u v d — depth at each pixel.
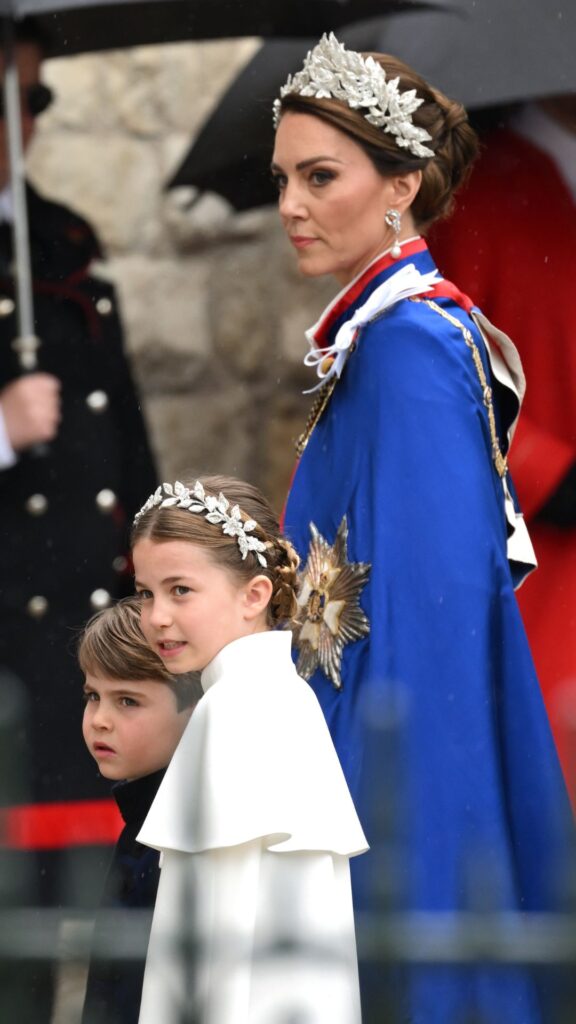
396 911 5.64
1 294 17.70
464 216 18.91
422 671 11.70
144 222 24.59
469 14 17.59
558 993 5.52
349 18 18.36
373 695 5.99
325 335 12.87
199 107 24.52
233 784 9.59
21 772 5.68
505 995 9.60
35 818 15.68
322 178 12.42
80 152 24.34
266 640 10.32
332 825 9.77
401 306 12.44
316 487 12.50
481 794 11.59
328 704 11.87
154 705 11.27
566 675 17.41
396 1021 5.72
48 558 16.97
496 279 18.77
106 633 11.32
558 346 18.38
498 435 12.93
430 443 12.04
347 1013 8.65
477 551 11.92
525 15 17.44
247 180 20.62
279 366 24.89
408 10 17.92
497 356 12.88
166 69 24.44
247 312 24.83
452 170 12.85
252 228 24.83
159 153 24.55
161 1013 8.46
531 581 17.75
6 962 5.51
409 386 12.14
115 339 18.06
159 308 24.62
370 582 11.88
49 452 17.23
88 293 18.06
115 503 17.44
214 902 9.36
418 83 12.52
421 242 12.79
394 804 5.81
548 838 11.75
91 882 5.98
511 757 11.93
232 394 24.86
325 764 10.04
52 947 5.65
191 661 10.42
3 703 5.58
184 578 10.38
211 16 18.94
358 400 12.34
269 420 24.92
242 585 10.49
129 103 24.44
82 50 19.00
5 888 5.51
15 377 17.52
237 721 9.86
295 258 24.84
